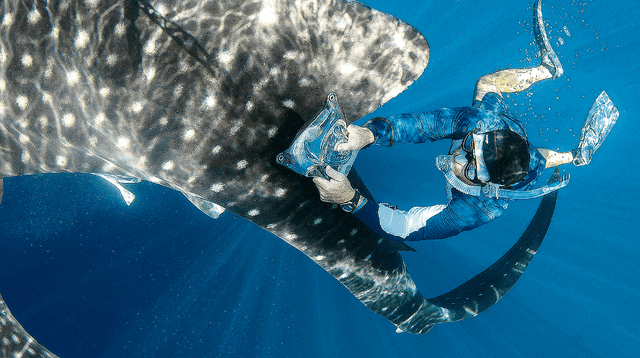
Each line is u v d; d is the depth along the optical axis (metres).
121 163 2.00
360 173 5.69
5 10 1.69
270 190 2.02
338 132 1.77
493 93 2.43
